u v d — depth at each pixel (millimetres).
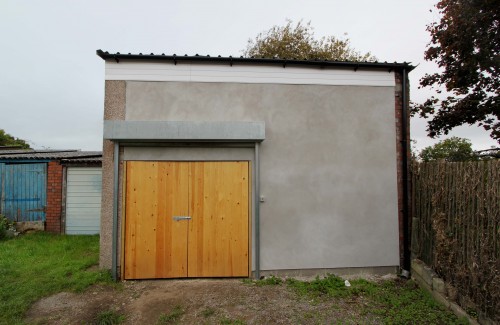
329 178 5340
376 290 4574
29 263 5594
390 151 5480
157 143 5062
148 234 5004
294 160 5301
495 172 3412
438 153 12227
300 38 16109
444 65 8281
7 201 9430
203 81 5215
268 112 5305
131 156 5047
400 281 5023
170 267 5008
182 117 5160
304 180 5297
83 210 9344
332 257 5258
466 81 7965
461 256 3947
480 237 3598
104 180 5023
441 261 4344
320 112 5395
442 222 4344
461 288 3918
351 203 5348
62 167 9375
